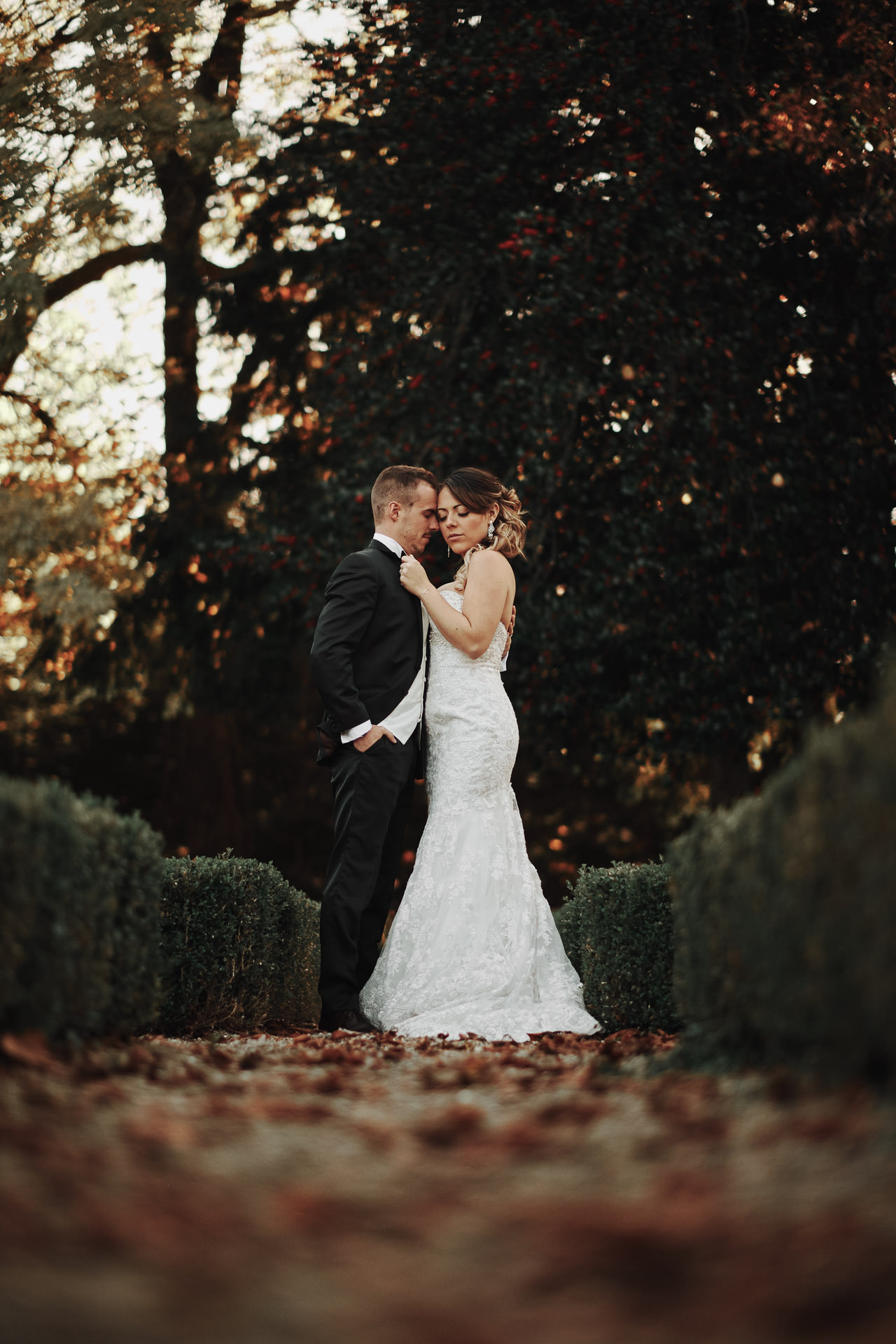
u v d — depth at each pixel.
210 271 12.54
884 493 10.29
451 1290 1.55
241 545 11.34
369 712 5.52
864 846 2.04
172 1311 1.44
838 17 10.16
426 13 10.67
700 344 9.69
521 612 10.15
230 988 4.99
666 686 10.40
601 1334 1.39
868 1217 1.62
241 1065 3.54
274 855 16.41
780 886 2.52
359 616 5.54
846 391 10.05
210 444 12.37
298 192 11.41
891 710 2.09
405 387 10.56
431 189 10.52
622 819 16.02
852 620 10.15
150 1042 3.89
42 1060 2.67
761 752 11.66
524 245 9.82
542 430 9.91
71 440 11.29
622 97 9.93
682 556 10.08
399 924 5.38
